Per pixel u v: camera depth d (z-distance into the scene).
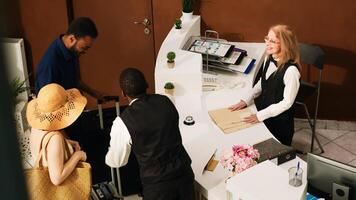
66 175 2.14
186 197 2.31
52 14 4.29
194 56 3.45
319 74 4.09
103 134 2.88
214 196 2.37
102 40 4.46
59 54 2.82
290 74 2.94
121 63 4.55
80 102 2.29
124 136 2.17
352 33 4.01
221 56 3.68
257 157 2.33
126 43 4.46
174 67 3.30
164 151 2.18
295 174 2.12
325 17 4.00
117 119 2.20
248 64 3.76
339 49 4.09
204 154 2.71
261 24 4.15
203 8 4.18
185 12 4.00
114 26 4.39
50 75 2.78
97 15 4.36
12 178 0.41
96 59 4.54
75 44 2.80
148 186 2.25
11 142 0.41
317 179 2.16
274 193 2.04
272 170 2.19
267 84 3.12
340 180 2.06
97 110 2.93
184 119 3.09
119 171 2.90
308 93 3.86
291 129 3.21
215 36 4.27
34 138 2.18
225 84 3.57
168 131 2.17
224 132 2.95
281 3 4.03
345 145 4.15
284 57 2.95
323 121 4.37
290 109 3.13
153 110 2.15
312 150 4.06
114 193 2.66
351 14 3.94
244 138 2.88
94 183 2.99
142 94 2.20
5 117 0.40
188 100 3.30
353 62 4.11
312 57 3.79
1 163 0.40
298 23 4.07
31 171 2.13
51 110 2.18
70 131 2.83
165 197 2.25
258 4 4.08
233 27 4.22
